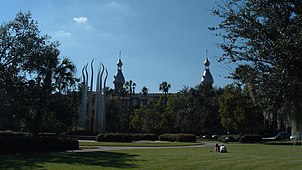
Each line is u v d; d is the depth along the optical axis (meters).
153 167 18.33
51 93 30.64
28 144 28.56
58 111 30.98
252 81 7.06
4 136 28.77
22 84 28.34
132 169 17.45
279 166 19.30
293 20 6.91
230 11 7.40
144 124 85.44
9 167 17.73
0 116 27.02
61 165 18.80
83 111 70.94
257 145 45.91
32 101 29.22
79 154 26.73
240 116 55.78
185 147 40.28
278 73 6.64
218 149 32.38
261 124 71.44
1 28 28.25
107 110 100.25
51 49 30.41
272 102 6.82
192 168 18.03
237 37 7.30
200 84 84.50
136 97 145.25
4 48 28.19
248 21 7.11
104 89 76.00
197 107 80.25
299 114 7.66
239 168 18.27
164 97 99.19
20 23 28.80
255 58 7.05
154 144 46.34
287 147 40.38
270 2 6.92
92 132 65.25
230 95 56.94
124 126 101.00
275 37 6.89
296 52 6.43
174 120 83.50
